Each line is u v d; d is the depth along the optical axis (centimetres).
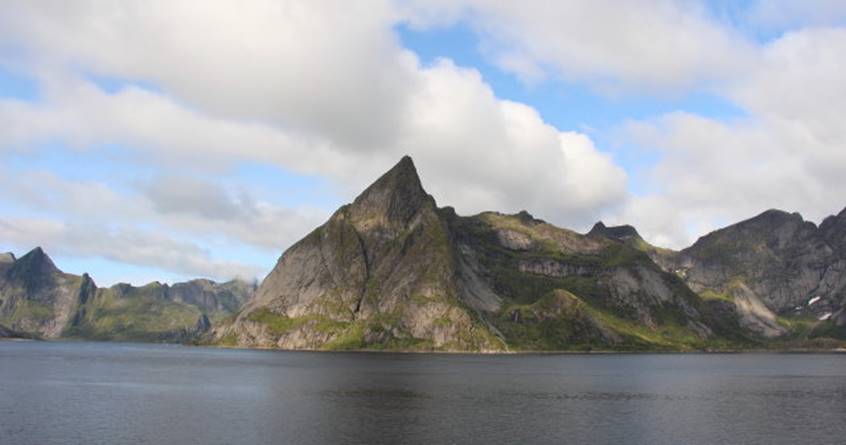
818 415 12288
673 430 10544
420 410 12400
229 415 11675
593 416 11888
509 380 19650
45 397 14138
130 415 11619
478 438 9706
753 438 9975
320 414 11819
